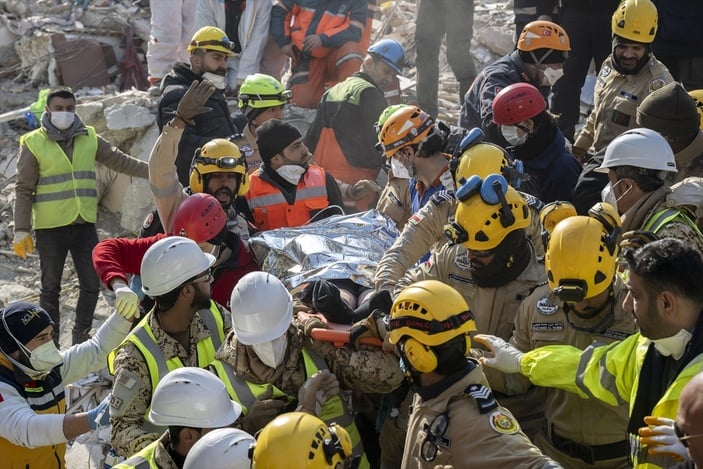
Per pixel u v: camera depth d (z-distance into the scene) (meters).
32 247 7.57
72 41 11.11
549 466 3.22
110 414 4.27
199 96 5.54
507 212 4.09
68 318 8.20
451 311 3.46
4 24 11.62
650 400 3.29
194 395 3.77
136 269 5.17
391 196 6.05
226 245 5.42
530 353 3.72
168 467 3.79
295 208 6.25
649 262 3.15
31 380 4.80
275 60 9.64
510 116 5.71
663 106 5.15
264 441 3.21
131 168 7.87
